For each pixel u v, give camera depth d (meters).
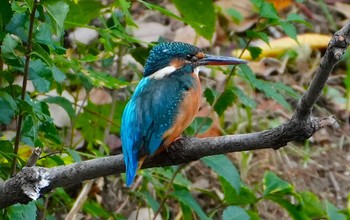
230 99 9.87
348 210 10.33
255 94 13.71
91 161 7.31
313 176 12.51
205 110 12.58
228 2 14.98
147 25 14.15
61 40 9.21
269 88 9.75
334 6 15.86
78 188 11.65
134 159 7.58
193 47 8.74
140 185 11.64
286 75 14.22
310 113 6.51
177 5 10.67
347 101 13.31
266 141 6.75
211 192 11.58
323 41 14.66
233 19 14.59
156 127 7.86
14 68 8.09
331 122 6.59
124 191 11.62
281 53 14.39
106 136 11.02
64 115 11.48
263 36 9.47
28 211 8.27
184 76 8.43
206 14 10.53
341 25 15.50
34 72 7.93
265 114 13.33
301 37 14.62
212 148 7.14
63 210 10.95
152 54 8.70
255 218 10.02
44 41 7.69
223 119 12.46
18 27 7.69
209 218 9.45
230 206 9.22
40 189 7.02
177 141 7.54
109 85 9.38
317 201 10.39
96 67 12.05
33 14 7.47
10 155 8.04
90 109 11.12
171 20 14.68
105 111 11.22
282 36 14.84
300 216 10.02
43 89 8.16
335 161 12.80
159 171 10.26
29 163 7.09
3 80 9.68
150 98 8.09
